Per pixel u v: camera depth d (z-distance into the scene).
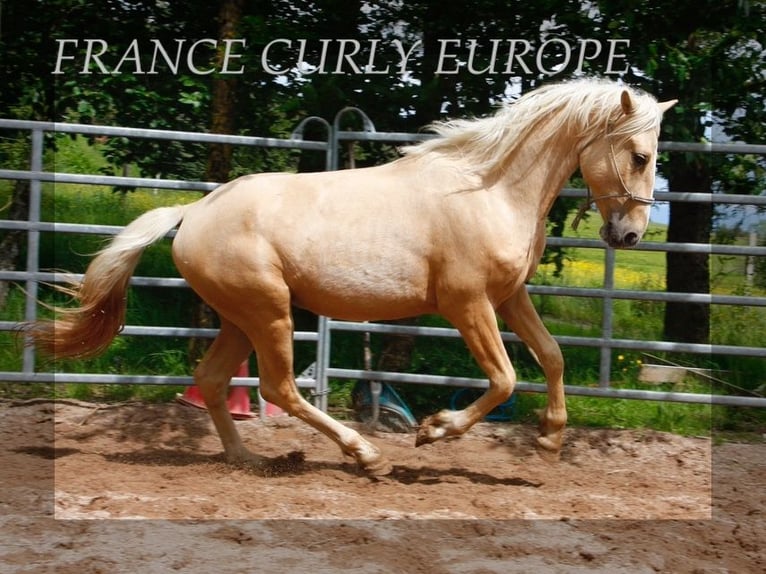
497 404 7.05
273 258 6.94
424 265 6.93
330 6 11.09
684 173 11.28
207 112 11.38
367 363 9.02
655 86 10.45
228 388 8.46
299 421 8.95
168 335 8.78
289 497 6.63
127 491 6.69
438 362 10.69
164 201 14.31
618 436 8.80
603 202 7.01
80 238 13.13
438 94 10.71
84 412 9.06
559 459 8.32
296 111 10.98
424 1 10.82
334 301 7.02
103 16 11.56
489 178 6.98
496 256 6.81
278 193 7.07
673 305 11.79
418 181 7.02
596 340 8.87
